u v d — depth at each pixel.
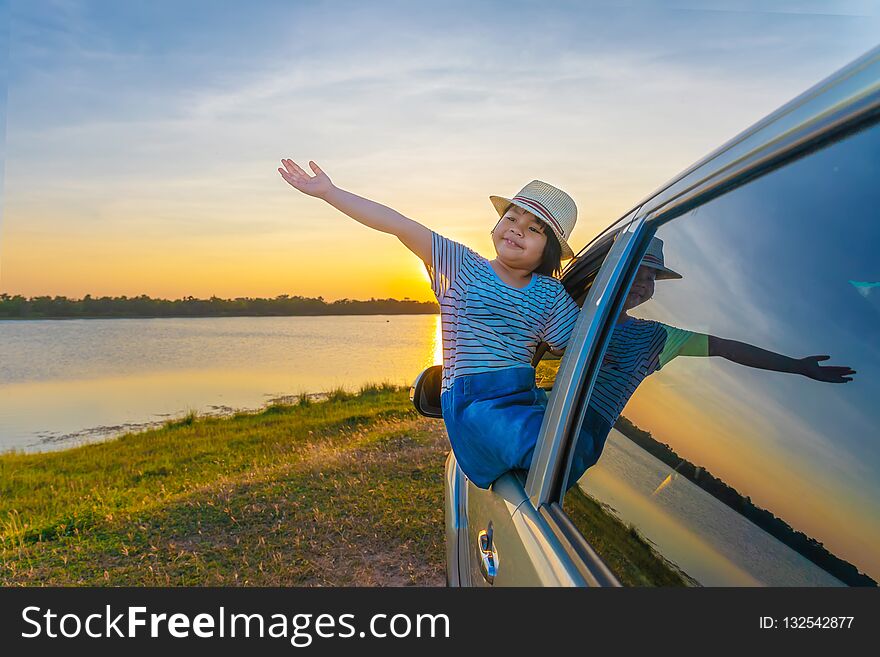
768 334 0.94
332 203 2.47
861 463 0.74
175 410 29.52
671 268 1.26
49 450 13.76
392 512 5.83
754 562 0.85
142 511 6.49
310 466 7.82
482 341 2.16
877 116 0.76
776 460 0.86
